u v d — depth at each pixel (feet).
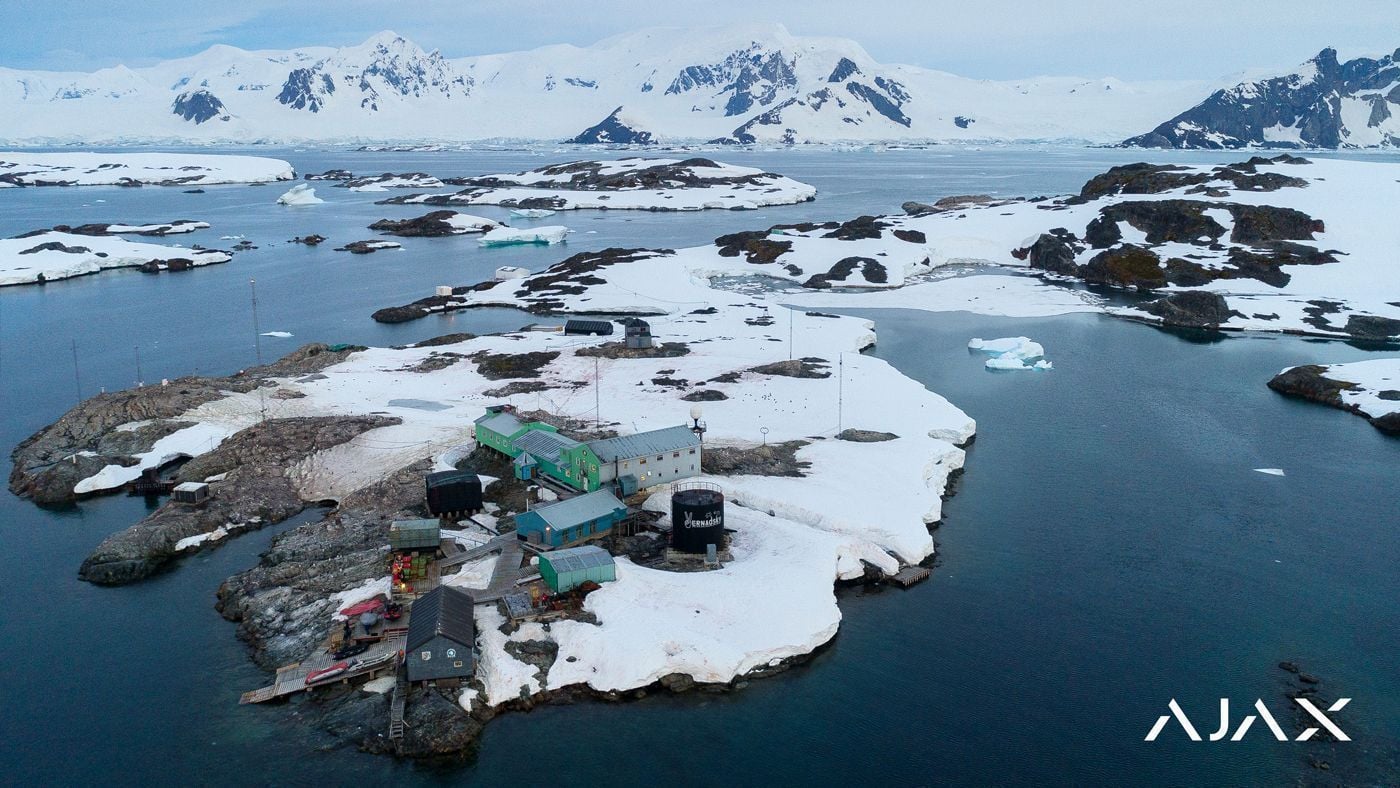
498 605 187.11
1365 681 170.60
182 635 188.44
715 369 367.45
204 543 228.63
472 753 152.66
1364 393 338.54
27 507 255.09
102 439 285.64
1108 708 163.22
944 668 175.52
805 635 180.24
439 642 164.14
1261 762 149.07
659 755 152.15
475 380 353.10
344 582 200.13
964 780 145.89
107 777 147.13
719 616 183.52
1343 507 247.70
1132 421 321.73
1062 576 210.79
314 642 180.24
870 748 153.17
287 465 266.16
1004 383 370.32
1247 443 299.17
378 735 155.33
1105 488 261.44
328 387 339.98
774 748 153.48
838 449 273.54
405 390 339.98
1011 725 158.81
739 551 214.28
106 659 179.73
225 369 388.16
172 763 150.10
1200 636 185.78
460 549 213.05
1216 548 223.92
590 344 410.31
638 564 206.39
